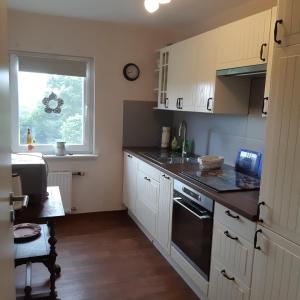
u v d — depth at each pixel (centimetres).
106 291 238
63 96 372
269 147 153
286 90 142
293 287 142
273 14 195
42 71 353
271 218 154
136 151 367
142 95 393
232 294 186
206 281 215
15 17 332
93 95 378
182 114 387
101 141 386
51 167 369
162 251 297
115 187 402
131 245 315
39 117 367
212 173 260
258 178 246
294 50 138
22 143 364
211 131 329
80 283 246
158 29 385
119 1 288
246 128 276
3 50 125
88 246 309
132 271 267
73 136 385
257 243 163
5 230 127
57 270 255
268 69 200
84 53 362
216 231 201
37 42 343
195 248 228
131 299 230
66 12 330
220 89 260
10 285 139
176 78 325
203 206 215
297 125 137
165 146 396
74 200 388
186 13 315
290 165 141
